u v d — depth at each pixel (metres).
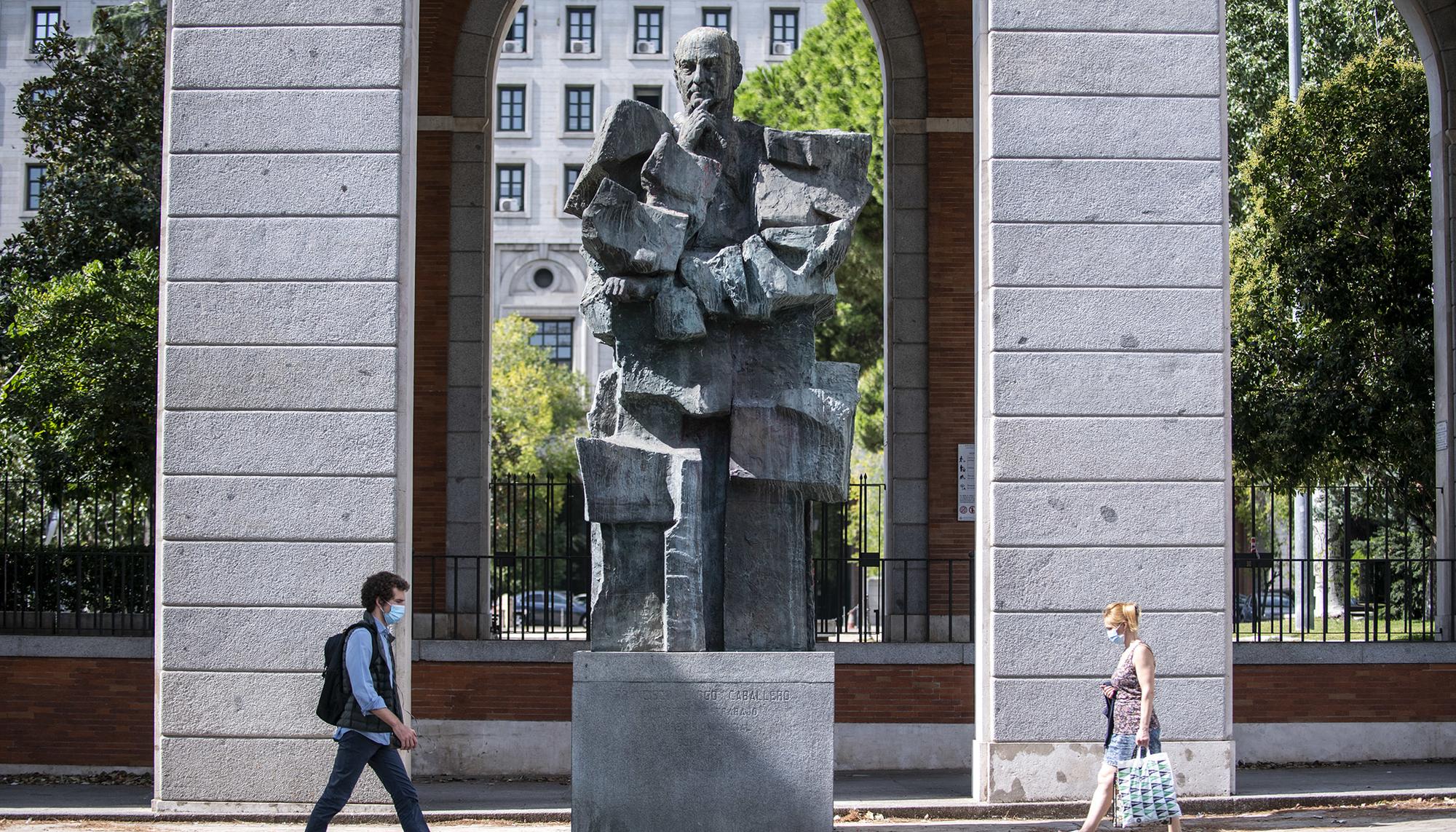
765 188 8.98
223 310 11.21
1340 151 19.08
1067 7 11.59
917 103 16.78
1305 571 14.52
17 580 14.54
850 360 33.09
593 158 9.02
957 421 16.58
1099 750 11.19
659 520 8.78
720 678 8.61
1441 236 15.41
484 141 16.48
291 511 11.07
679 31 64.25
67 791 12.91
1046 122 11.52
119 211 20.61
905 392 16.66
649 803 8.55
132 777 13.57
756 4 63.72
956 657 14.42
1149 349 11.42
